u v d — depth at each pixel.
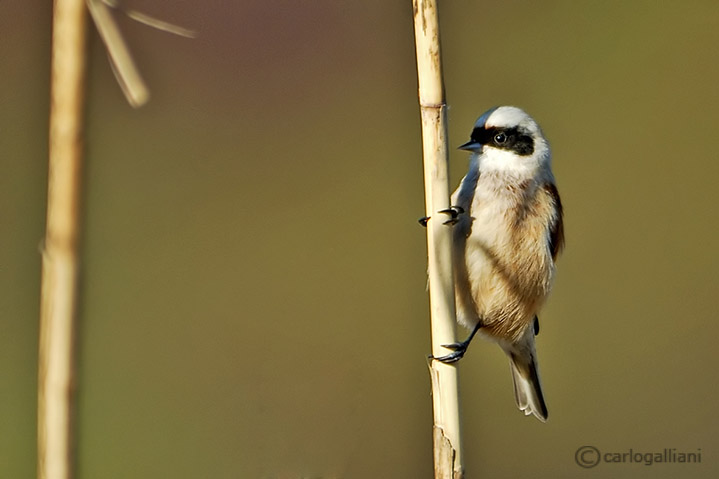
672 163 11.55
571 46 11.91
